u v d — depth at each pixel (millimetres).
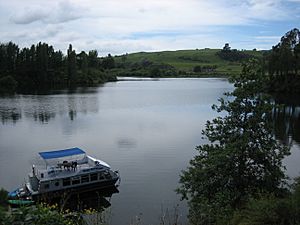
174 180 40875
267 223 16375
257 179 23281
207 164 24266
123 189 38562
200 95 134000
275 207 16781
